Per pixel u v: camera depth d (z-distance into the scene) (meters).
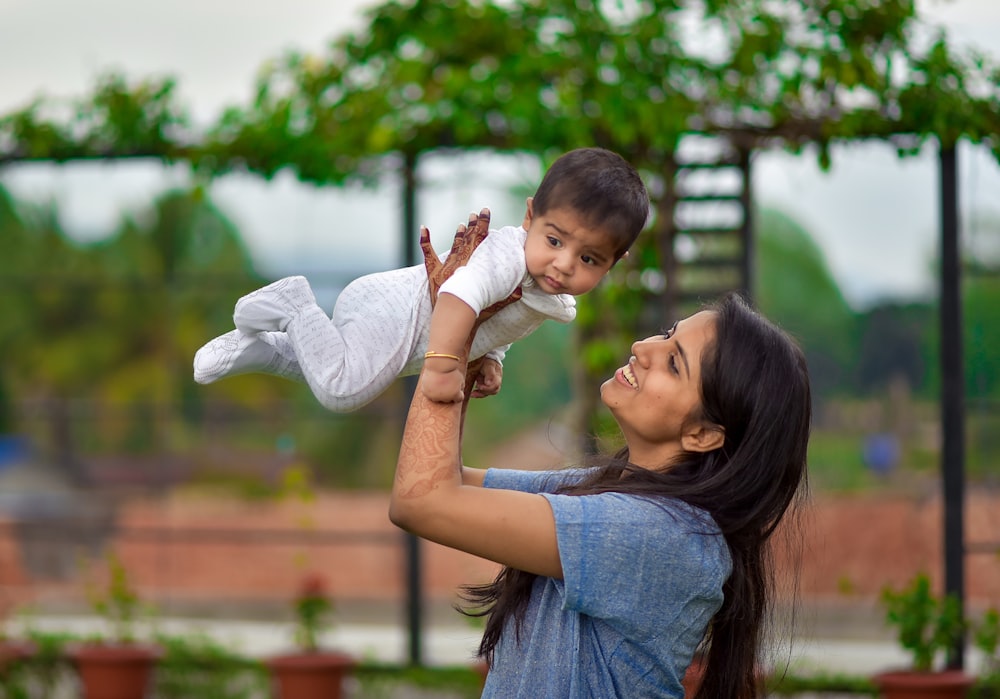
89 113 4.98
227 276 5.91
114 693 5.11
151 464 12.36
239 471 12.38
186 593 8.52
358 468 12.59
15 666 5.23
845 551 8.79
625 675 1.92
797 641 5.08
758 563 2.11
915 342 18.14
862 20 4.45
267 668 5.12
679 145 4.71
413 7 4.78
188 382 13.58
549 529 1.86
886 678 4.58
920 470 15.31
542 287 1.92
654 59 4.60
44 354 14.01
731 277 4.81
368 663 5.10
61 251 14.17
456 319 1.84
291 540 5.52
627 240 1.91
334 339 1.94
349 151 4.78
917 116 4.45
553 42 4.63
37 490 12.07
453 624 7.46
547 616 1.95
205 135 4.95
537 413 16.58
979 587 7.20
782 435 1.99
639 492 1.96
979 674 4.72
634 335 4.81
